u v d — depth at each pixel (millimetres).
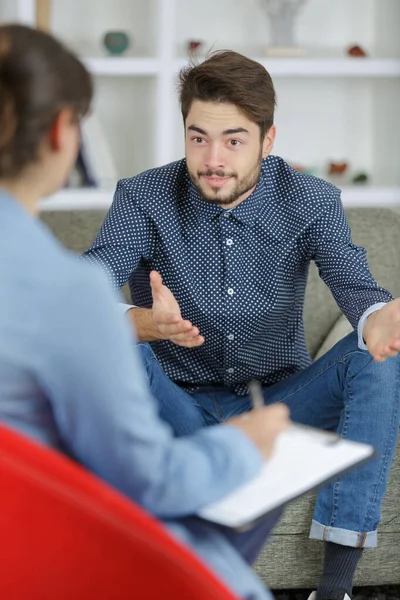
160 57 3889
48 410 1160
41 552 1100
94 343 1103
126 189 2312
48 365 1104
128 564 1098
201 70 2094
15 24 1163
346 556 2064
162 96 3912
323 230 2283
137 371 1156
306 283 2506
